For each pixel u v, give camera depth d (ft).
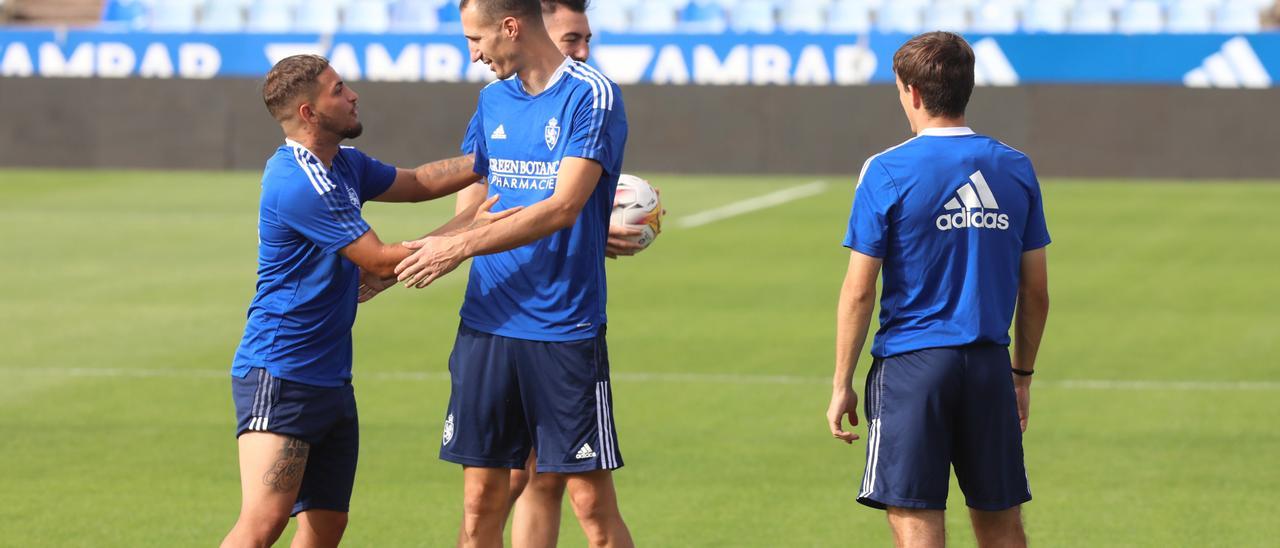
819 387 104.53
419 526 71.15
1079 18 312.29
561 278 54.75
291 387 54.13
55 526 70.54
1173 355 115.96
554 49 54.65
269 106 54.13
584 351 55.01
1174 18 309.22
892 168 50.67
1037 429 91.50
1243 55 272.72
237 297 143.95
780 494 77.00
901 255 51.08
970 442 51.75
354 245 53.16
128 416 94.58
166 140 285.43
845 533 70.03
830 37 283.59
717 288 150.51
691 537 69.31
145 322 130.31
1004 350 51.83
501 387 55.83
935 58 50.80
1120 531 70.13
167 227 201.67
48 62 297.74
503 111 55.57
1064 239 187.73
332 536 57.88
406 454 85.20
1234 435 89.71
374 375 107.55
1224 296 145.07
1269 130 263.90
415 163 281.54
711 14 321.52
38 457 84.17
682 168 279.90
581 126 53.31
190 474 80.69
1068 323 130.21
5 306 138.62
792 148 276.62
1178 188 252.62
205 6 328.08
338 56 293.02
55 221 208.44
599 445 55.42
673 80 287.69
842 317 51.62
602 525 56.90
